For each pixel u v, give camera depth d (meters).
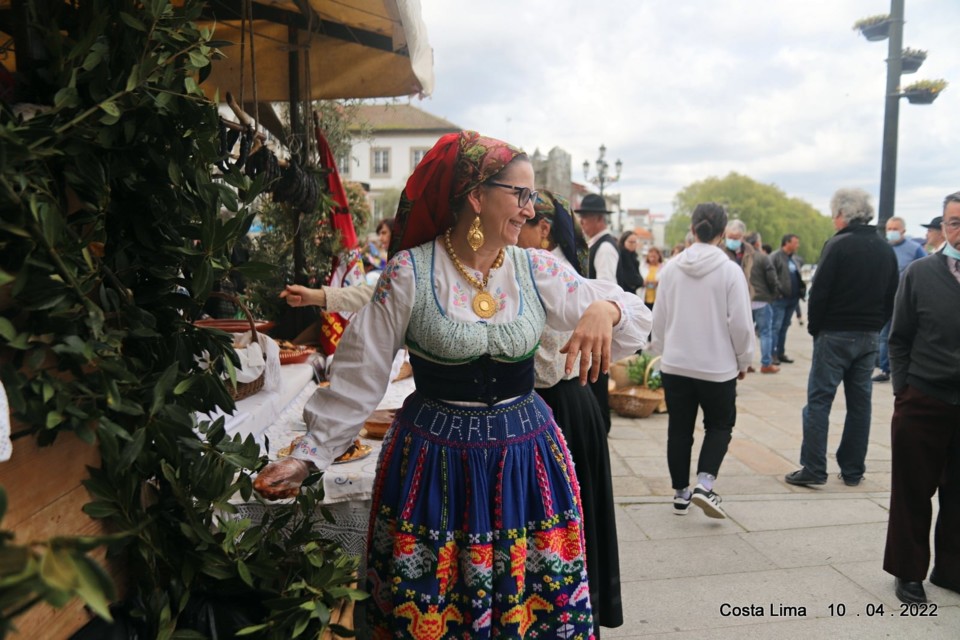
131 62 1.18
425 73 2.38
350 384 1.60
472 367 1.54
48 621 1.27
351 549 2.11
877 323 4.26
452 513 1.51
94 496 1.32
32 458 1.22
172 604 1.45
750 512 3.99
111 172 1.21
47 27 1.21
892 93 8.45
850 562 3.33
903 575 2.89
